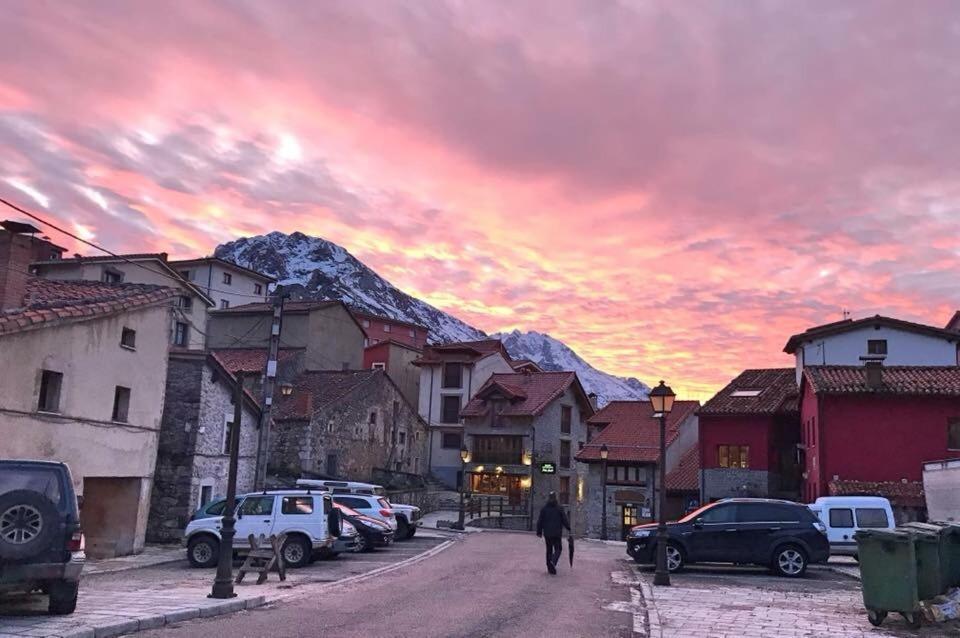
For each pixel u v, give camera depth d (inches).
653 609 524.7
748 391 1627.7
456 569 768.9
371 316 3747.5
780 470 1534.2
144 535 893.8
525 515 1888.5
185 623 431.5
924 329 1513.3
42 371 729.6
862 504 914.7
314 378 1861.5
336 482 1148.5
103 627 380.2
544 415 2103.8
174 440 1017.5
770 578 735.7
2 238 753.6
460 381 2309.3
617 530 1814.7
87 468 784.9
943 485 879.1
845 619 490.9
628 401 2137.1
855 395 1206.3
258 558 654.5
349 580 666.2
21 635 352.8
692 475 1765.5
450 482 2223.2
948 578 498.3
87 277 1812.3
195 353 1030.4
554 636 425.1
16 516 394.0
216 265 2738.7
